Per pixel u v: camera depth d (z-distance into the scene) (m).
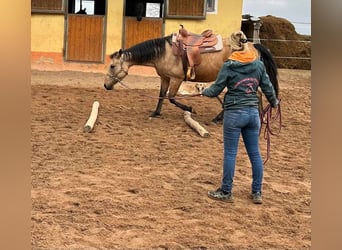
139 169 5.23
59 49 12.62
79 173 4.96
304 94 11.08
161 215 3.95
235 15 12.51
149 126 7.32
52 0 12.36
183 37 7.49
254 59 4.28
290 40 16.67
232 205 4.32
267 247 3.45
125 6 12.55
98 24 12.56
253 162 4.40
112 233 3.53
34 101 8.76
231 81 4.21
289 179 5.25
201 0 12.38
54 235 3.39
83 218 3.76
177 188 4.69
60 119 7.47
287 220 4.04
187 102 9.49
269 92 4.40
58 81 11.22
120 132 6.86
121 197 4.31
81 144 6.14
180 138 6.73
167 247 3.33
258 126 4.36
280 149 6.58
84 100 9.20
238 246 3.44
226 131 4.29
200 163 5.60
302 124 8.20
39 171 4.93
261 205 4.38
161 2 13.36
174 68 7.45
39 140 6.17
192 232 3.64
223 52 7.46
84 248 3.23
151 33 12.62
